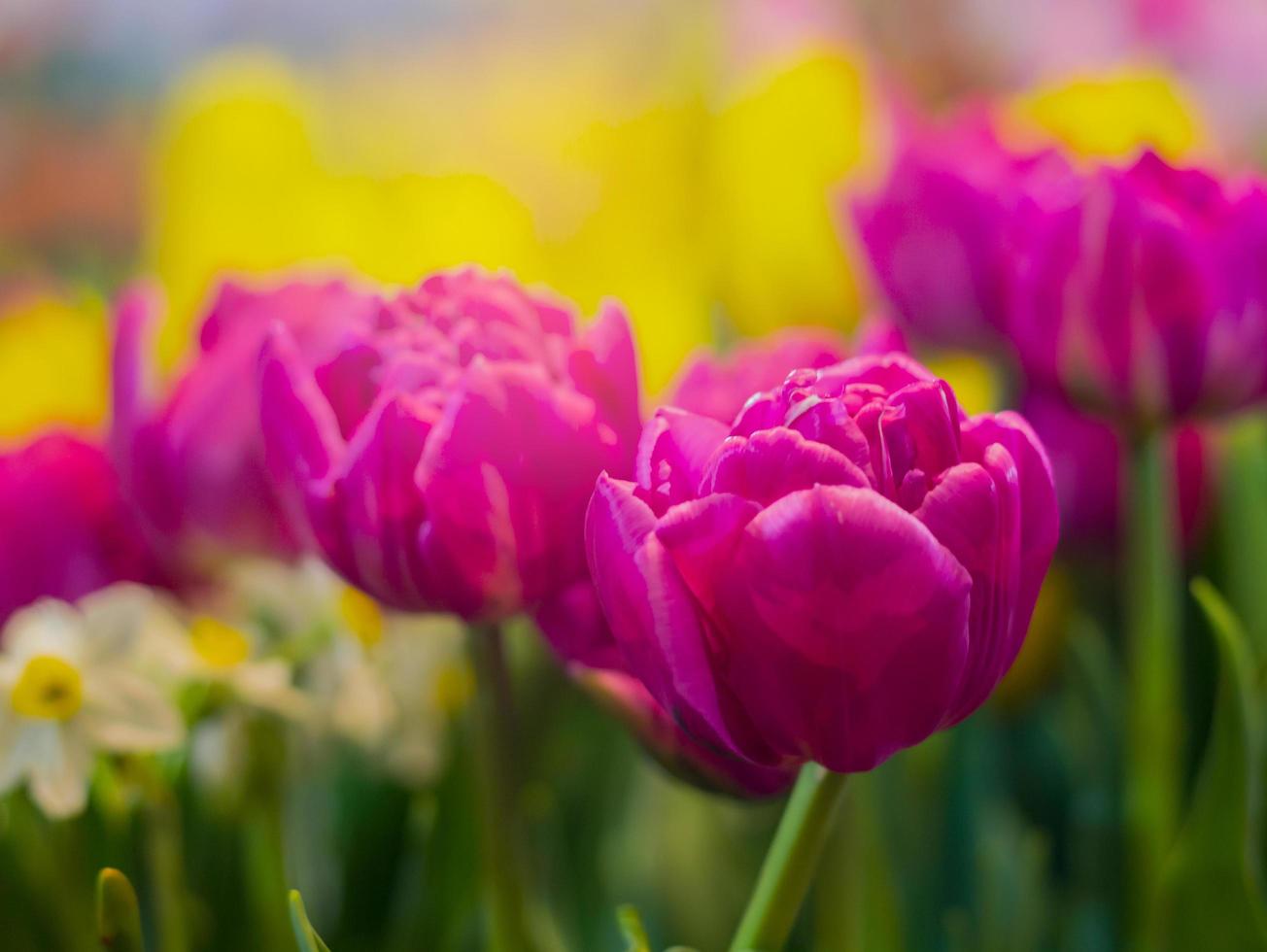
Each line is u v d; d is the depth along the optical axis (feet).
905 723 1.79
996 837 2.46
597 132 2.69
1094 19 4.01
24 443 2.27
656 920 2.45
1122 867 2.40
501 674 1.98
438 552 1.87
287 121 2.55
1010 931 2.39
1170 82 2.57
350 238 2.49
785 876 1.88
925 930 2.34
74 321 2.55
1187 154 2.50
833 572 1.75
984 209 2.22
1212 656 2.52
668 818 2.51
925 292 2.28
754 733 1.81
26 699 2.06
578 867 2.46
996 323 2.23
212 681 2.13
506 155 2.73
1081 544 2.57
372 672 2.24
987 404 2.43
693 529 1.77
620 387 1.90
